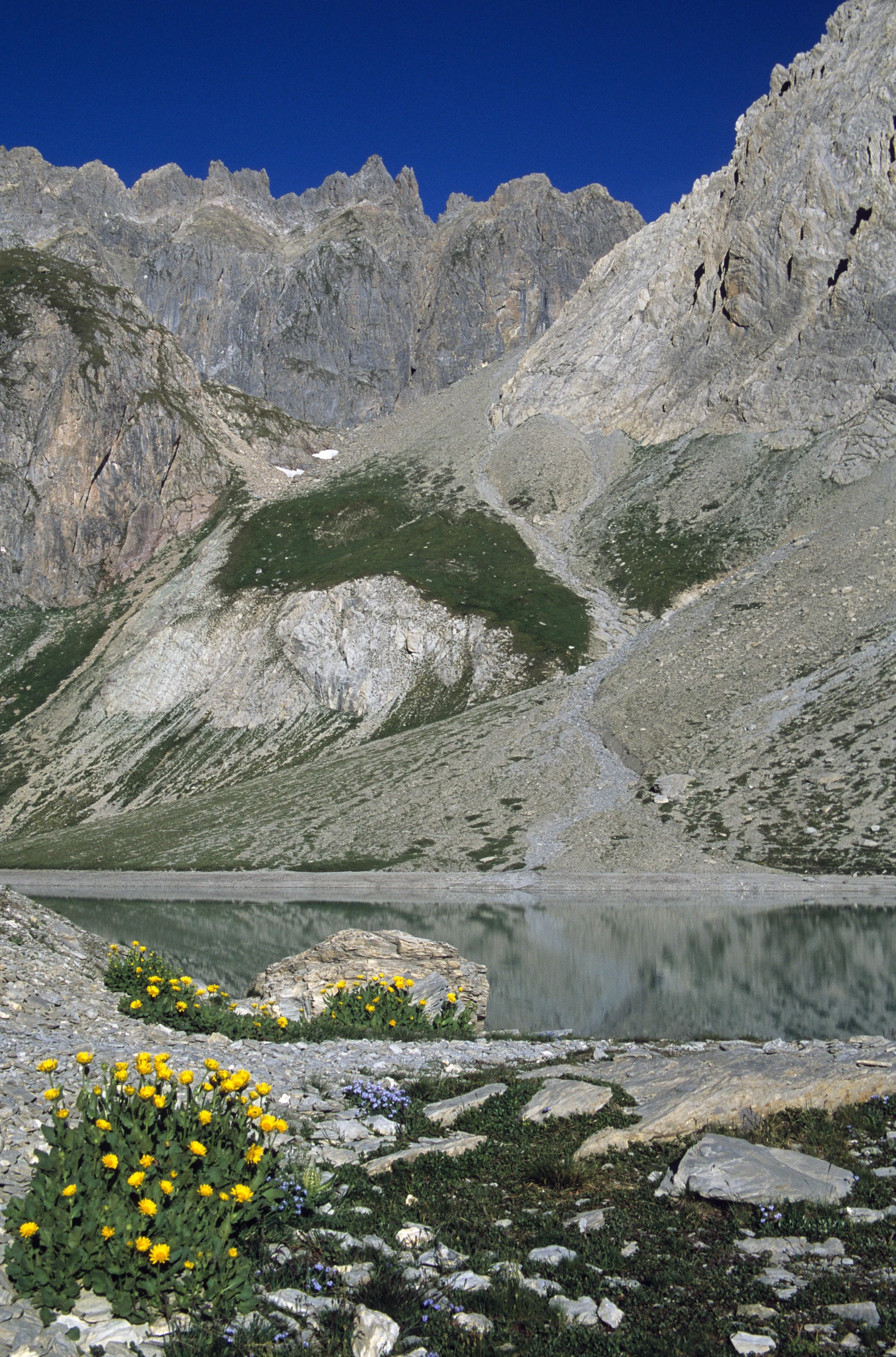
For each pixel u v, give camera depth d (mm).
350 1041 21281
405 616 146750
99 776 139125
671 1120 13414
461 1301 8969
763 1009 31703
